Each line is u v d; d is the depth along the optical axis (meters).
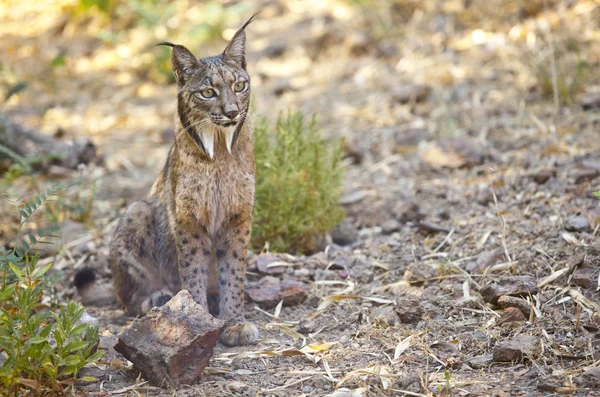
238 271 9.11
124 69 20.08
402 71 17.20
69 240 11.72
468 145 13.08
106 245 11.63
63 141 15.00
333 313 9.11
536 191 11.40
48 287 9.22
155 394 7.38
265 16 21.72
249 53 19.62
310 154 11.03
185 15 22.25
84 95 18.84
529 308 8.34
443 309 8.79
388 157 13.74
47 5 24.61
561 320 8.20
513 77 15.64
